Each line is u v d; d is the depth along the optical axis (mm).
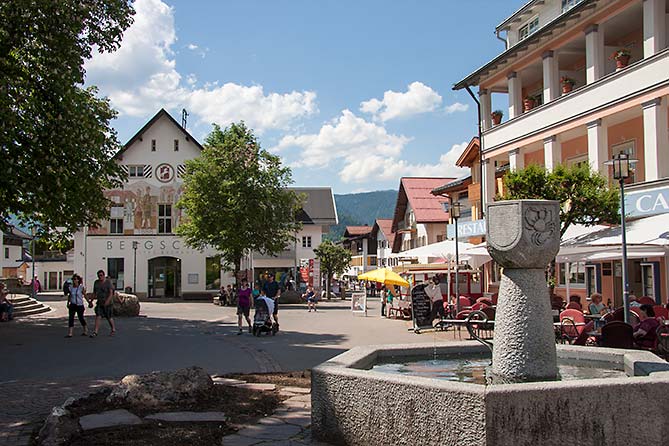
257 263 57656
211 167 42062
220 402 7895
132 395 7664
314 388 6309
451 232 30312
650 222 15469
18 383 10906
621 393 5031
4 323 24375
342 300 54938
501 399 4844
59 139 18609
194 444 6031
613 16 21953
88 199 21562
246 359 14320
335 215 63969
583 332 12523
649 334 12016
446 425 5090
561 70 27469
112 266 51594
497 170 31781
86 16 18984
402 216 61219
